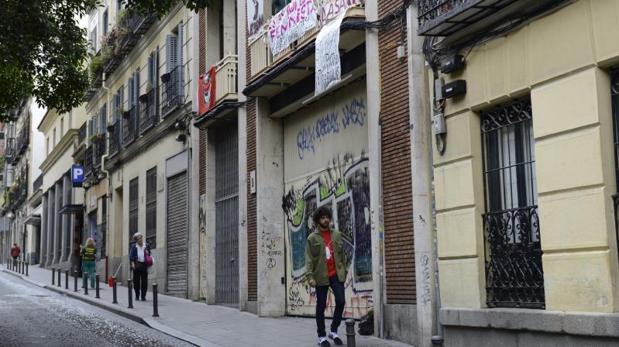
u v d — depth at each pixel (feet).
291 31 43.60
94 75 103.19
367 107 38.60
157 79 76.59
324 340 32.76
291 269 49.34
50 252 155.63
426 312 31.65
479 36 29.68
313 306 46.16
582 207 24.49
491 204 29.81
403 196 33.83
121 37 87.81
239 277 53.57
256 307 50.47
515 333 27.30
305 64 43.14
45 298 70.38
